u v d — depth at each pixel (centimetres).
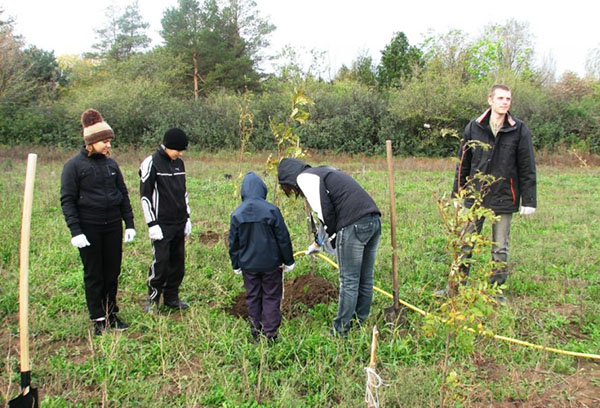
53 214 868
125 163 1877
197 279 558
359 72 3450
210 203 1005
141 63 3316
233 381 353
